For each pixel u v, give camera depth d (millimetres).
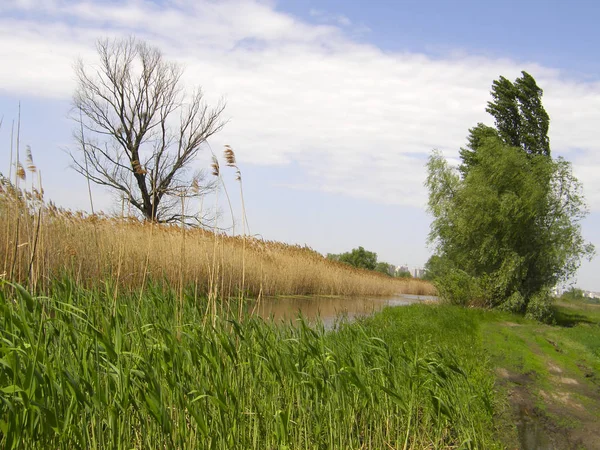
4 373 5086
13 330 5695
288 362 7129
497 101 41219
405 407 6977
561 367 14555
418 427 8258
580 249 31203
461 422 8008
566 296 50844
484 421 9023
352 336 9984
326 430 7191
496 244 31641
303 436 7148
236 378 6961
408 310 22922
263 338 7594
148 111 36031
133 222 17328
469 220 32125
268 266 24781
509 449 8289
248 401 6957
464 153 46375
